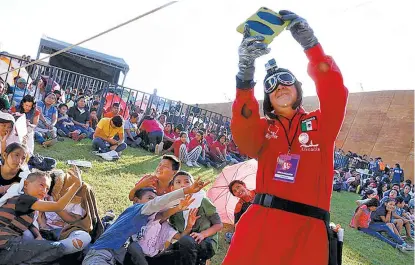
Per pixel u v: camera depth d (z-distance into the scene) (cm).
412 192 1307
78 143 894
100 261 354
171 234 403
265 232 248
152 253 390
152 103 1231
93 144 850
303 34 251
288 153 259
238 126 266
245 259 246
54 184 400
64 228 400
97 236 420
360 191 1562
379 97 2591
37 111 798
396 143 2391
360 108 2673
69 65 1905
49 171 417
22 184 366
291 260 240
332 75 249
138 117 1130
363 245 776
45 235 413
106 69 1955
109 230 371
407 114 2414
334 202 1194
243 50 252
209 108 2980
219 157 1153
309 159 254
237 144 276
